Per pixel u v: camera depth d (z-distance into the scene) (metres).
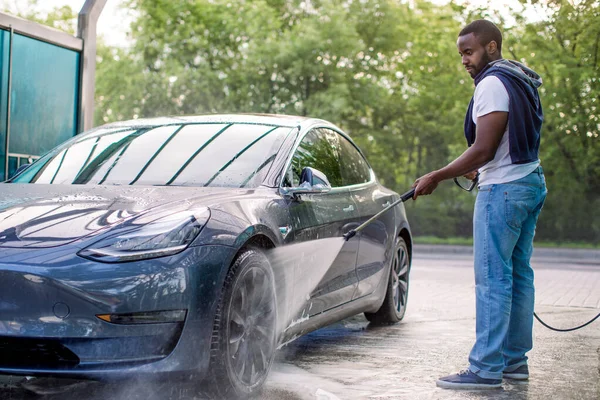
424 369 4.45
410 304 7.70
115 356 3.08
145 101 22.95
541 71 19.94
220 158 4.25
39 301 3.06
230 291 3.37
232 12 23.64
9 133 7.47
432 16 23.77
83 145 4.64
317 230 4.29
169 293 3.14
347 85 22.53
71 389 3.67
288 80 22.56
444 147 23.91
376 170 24.45
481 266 4.04
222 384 3.38
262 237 3.72
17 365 3.16
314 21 22.80
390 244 5.71
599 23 18.64
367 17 24.23
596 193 21.14
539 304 7.93
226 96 23.09
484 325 4.00
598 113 19.73
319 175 4.23
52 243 3.17
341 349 5.06
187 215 3.37
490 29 4.11
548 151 20.58
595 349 5.24
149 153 4.36
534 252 18.58
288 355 4.81
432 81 23.20
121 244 3.17
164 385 3.63
